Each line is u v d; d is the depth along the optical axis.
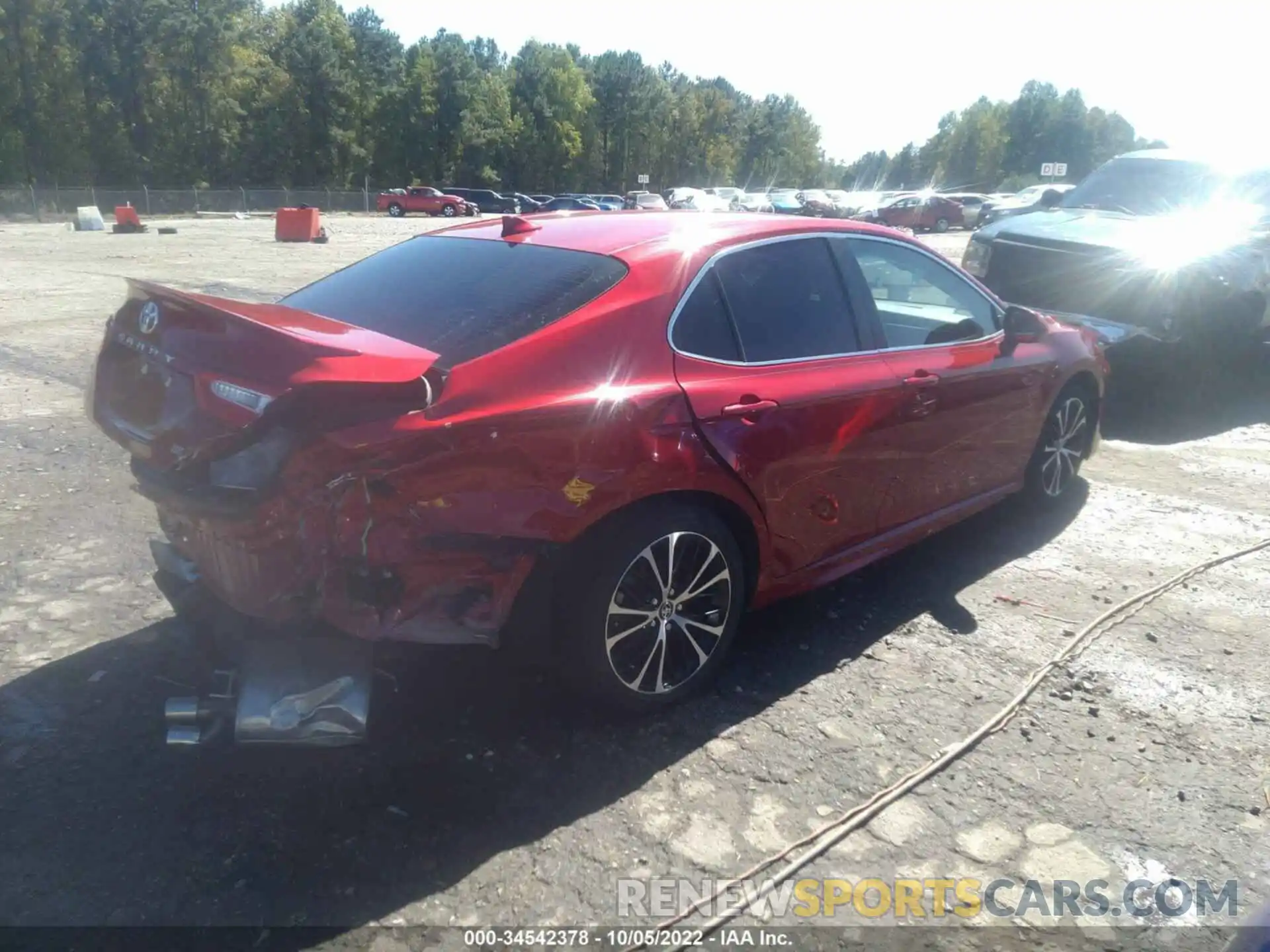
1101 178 9.46
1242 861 2.84
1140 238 7.80
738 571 3.60
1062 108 121.94
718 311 3.57
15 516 4.92
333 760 3.13
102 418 3.30
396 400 2.77
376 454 2.69
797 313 3.86
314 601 2.79
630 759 3.20
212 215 52.09
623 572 3.20
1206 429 7.71
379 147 80.94
